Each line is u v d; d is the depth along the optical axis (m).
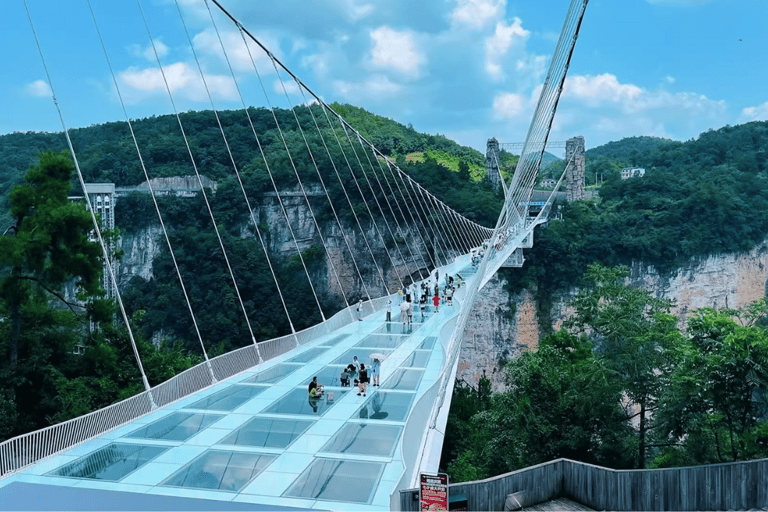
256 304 101.56
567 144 133.88
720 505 13.64
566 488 13.25
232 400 18.66
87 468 13.34
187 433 15.67
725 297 110.19
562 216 118.12
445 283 45.41
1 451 12.80
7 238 31.38
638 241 106.50
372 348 26.20
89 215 33.44
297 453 14.33
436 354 24.89
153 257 106.25
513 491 12.55
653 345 34.41
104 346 33.91
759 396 27.80
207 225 112.00
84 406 30.30
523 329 103.38
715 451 30.77
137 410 17.06
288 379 21.19
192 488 12.39
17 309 32.44
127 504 11.55
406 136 157.00
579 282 104.25
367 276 112.38
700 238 108.31
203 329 94.19
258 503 11.70
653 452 37.94
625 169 162.50
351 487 12.49
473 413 48.38
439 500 10.89
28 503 11.55
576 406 33.06
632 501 13.26
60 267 33.19
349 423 16.47
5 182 97.81
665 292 107.44
